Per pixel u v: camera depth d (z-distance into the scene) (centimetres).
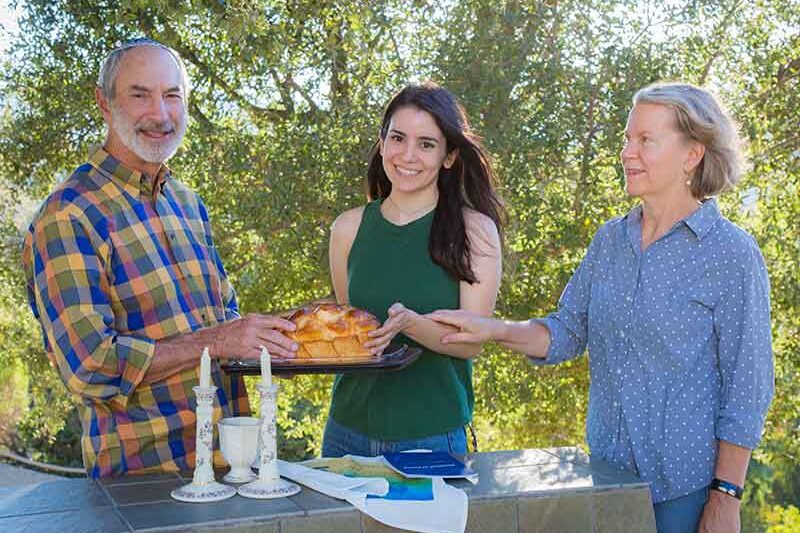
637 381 200
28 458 1002
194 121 569
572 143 565
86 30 582
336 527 157
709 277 195
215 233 575
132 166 215
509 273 533
